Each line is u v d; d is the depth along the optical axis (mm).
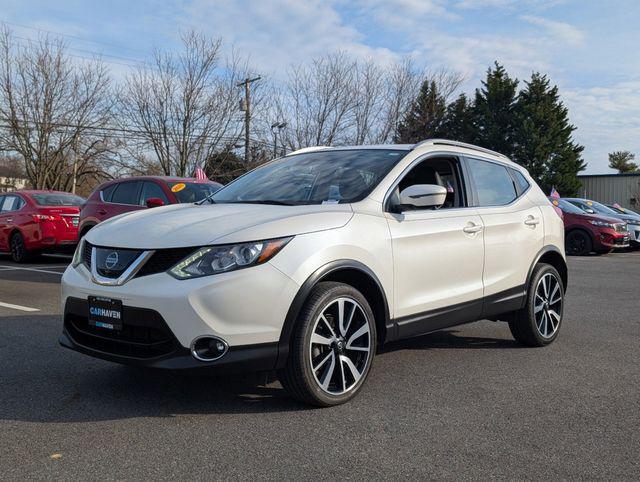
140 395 4094
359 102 30312
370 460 3139
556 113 48531
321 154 5156
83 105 31516
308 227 3799
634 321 7086
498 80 48906
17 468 2992
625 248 20094
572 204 18469
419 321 4465
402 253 4309
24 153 31703
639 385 4531
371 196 4289
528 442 3414
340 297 3883
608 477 2992
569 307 8070
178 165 27641
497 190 5516
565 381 4613
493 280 5152
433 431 3549
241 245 3539
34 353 5160
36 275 10695
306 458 3146
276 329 3600
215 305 3432
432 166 5031
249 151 28766
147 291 3496
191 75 27188
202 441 3344
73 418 3668
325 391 3830
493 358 5293
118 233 3863
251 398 4055
